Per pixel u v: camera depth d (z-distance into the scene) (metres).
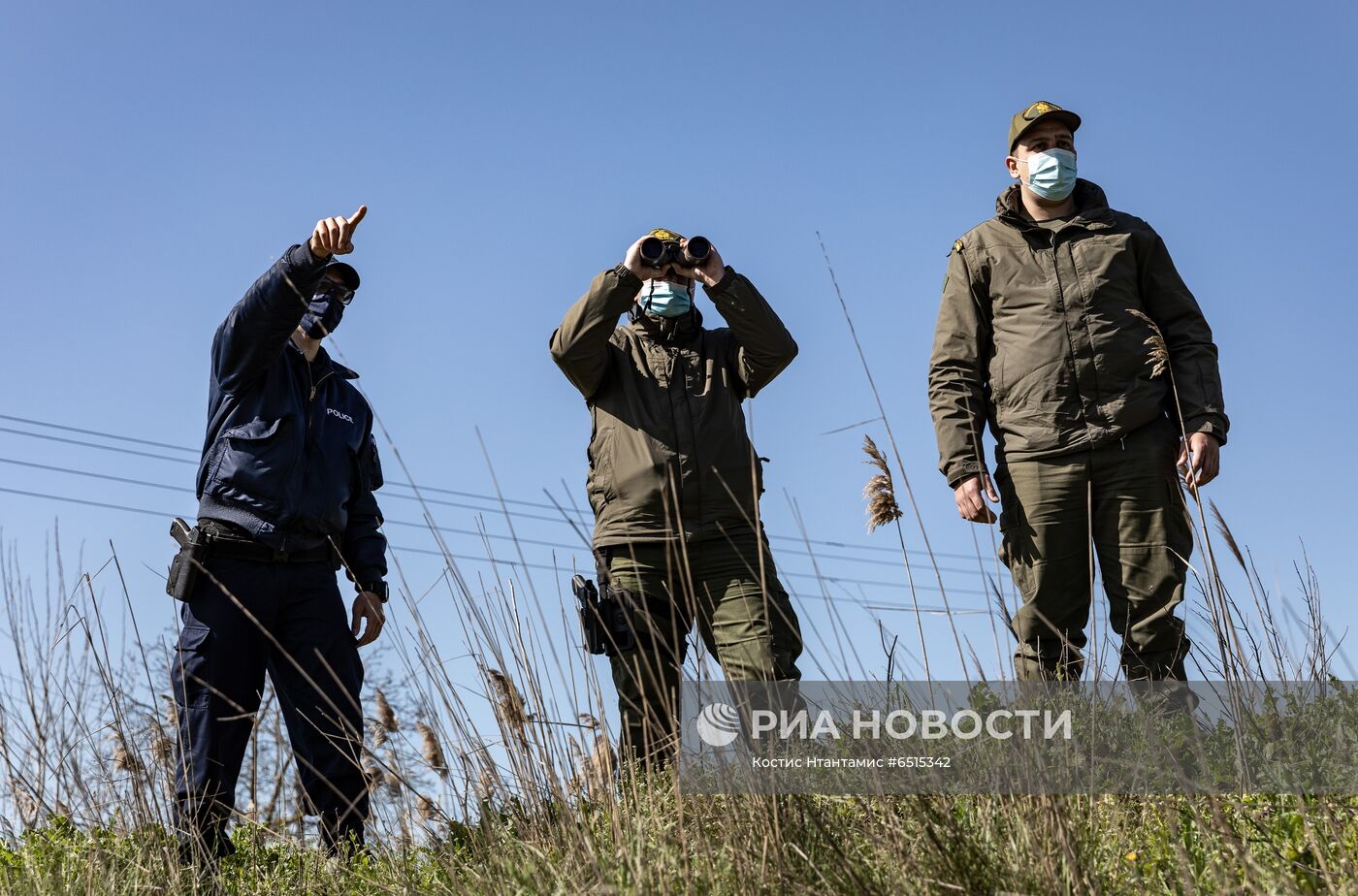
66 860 3.53
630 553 4.15
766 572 4.13
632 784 3.28
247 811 3.97
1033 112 4.44
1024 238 4.43
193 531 4.04
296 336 4.35
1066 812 2.74
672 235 4.33
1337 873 2.58
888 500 3.24
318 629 4.14
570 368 4.29
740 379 4.41
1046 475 4.23
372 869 3.61
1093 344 4.23
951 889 2.61
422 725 3.45
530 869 3.05
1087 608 4.27
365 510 4.57
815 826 2.96
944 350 4.47
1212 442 4.14
